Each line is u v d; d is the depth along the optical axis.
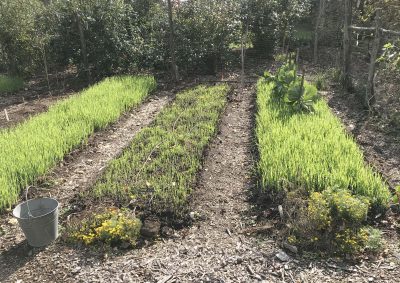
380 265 4.07
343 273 3.99
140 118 8.94
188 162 6.30
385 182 5.53
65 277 4.10
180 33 12.65
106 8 12.40
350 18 10.02
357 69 12.03
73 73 14.20
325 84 10.42
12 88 11.88
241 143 7.26
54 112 8.67
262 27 14.50
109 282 3.99
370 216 4.82
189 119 8.25
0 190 5.40
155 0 15.45
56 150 6.64
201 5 12.90
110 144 7.55
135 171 6.10
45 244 4.61
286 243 4.39
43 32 12.91
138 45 13.14
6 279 4.12
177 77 11.95
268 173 5.51
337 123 7.27
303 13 16.19
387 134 7.32
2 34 12.48
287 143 6.24
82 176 6.31
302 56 15.25
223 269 4.11
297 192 5.07
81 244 4.59
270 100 8.78
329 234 4.38
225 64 13.59
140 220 4.88
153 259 4.31
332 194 4.66
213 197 5.48
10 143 6.81
